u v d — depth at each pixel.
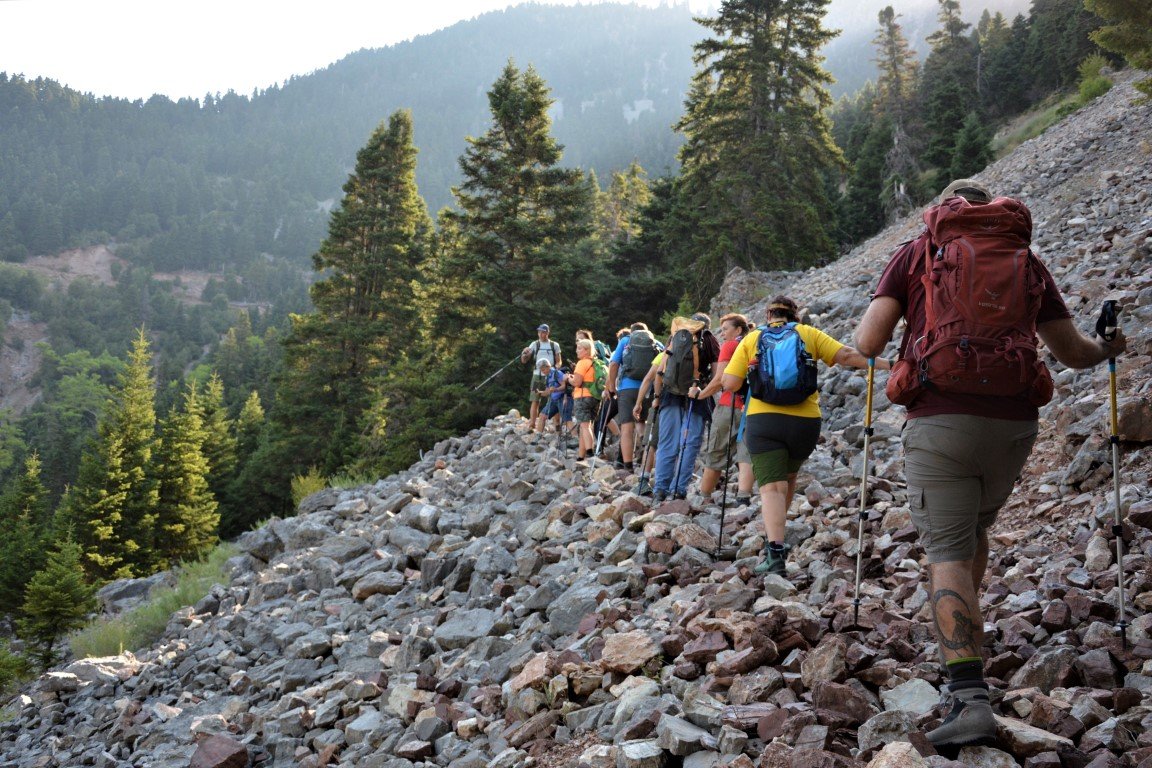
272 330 180.12
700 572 5.98
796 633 4.12
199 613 11.27
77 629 25.39
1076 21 67.56
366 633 8.16
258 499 51.56
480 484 12.22
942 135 56.66
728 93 37.94
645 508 7.97
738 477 8.29
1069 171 19.03
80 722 8.71
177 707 7.98
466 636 6.74
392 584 9.20
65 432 129.00
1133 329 7.50
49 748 8.20
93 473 46.41
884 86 83.12
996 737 2.85
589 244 63.00
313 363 46.28
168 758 6.60
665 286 41.25
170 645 9.96
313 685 7.40
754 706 3.59
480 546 9.04
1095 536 4.61
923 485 2.97
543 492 10.34
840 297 17.50
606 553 7.02
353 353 46.69
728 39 38.53
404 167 50.66
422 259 50.56
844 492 7.34
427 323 47.22
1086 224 13.05
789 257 36.25
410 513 11.24
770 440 5.49
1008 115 75.38
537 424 15.52
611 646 4.79
